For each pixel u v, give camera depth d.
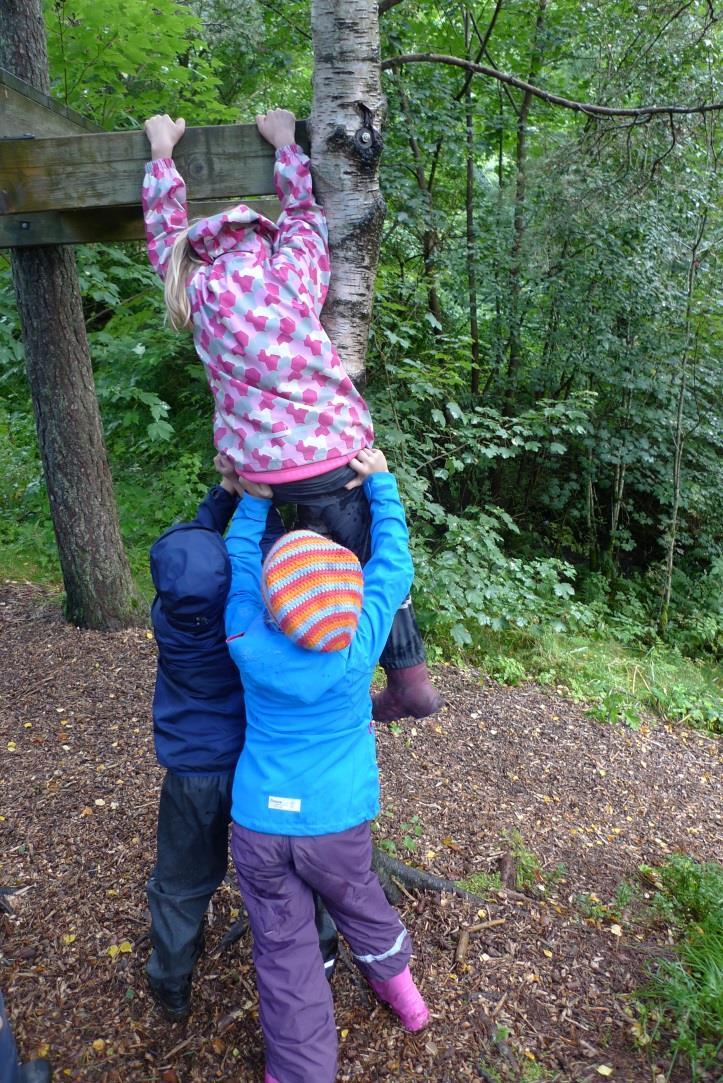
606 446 7.80
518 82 4.73
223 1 8.69
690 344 7.79
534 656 5.37
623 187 6.79
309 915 1.87
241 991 2.33
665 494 8.12
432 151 7.38
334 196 2.16
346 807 1.82
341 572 1.68
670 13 6.83
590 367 7.69
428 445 5.67
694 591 8.47
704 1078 2.11
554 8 8.09
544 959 2.52
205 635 1.86
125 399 6.26
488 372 8.49
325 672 1.74
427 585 5.11
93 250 5.50
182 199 2.12
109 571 4.68
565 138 7.50
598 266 7.16
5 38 3.89
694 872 2.99
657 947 2.62
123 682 4.11
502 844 3.12
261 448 1.80
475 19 8.20
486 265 7.65
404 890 2.76
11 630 4.68
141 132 2.20
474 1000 2.33
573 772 3.91
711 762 4.39
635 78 6.87
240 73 9.22
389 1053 2.15
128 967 2.36
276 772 1.79
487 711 4.45
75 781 3.25
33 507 6.93
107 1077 2.05
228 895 2.65
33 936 2.46
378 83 2.15
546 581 6.12
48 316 4.20
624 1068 2.14
